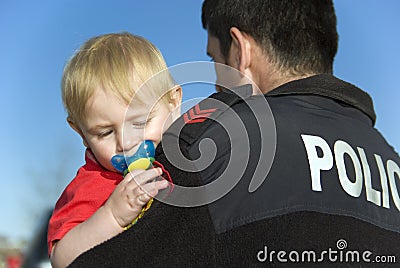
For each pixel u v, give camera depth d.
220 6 2.31
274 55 2.19
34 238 5.90
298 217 1.79
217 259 1.73
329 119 2.01
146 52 2.19
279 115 1.93
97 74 2.09
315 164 1.88
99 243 1.84
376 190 1.97
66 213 2.09
